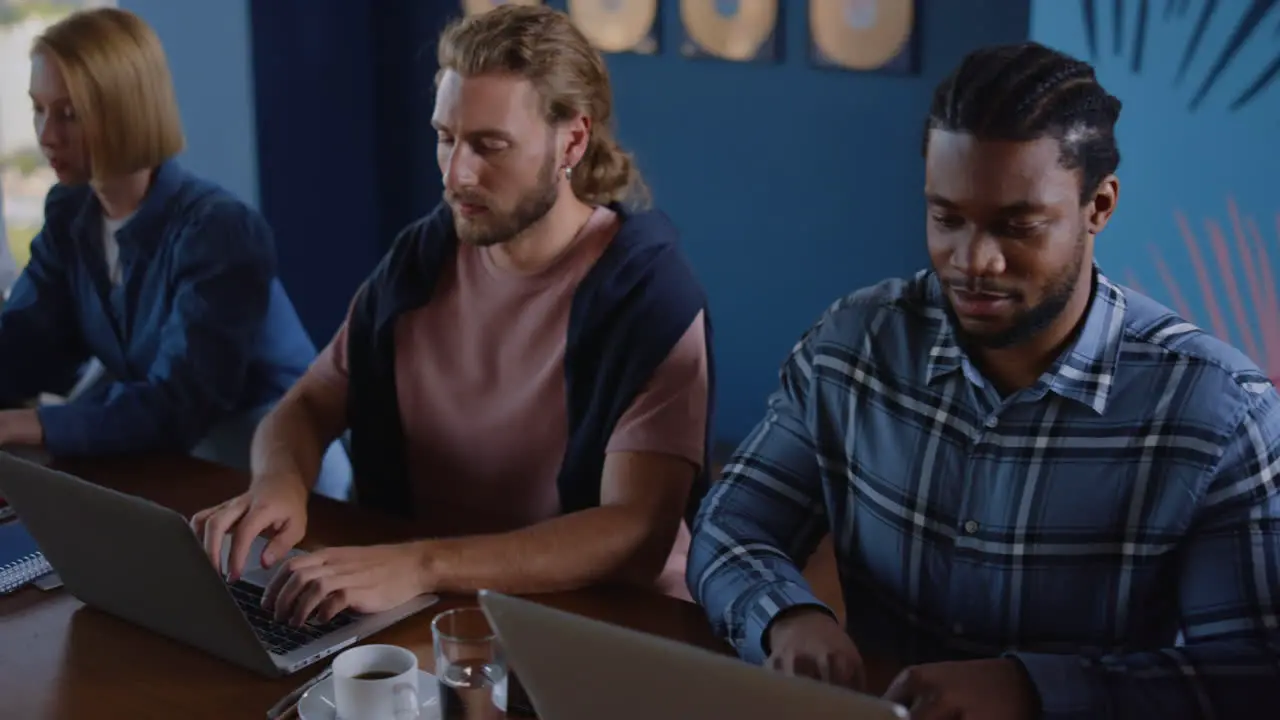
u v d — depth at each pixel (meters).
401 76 4.00
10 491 1.50
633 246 1.87
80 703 1.38
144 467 2.07
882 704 0.93
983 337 1.30
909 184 3.42
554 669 1.11
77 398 2.41
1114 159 1.26
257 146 3.67
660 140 3.79
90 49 2.15
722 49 3.60
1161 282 2.67
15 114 3.51
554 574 1.64
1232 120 2.52
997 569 1.41
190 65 3.69
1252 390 1.32
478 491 1.98
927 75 3.33
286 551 1.72
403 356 2.02
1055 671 1.23
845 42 3.41
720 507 1.57
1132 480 1.35
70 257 2.40
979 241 1.24
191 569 1.37
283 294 2.46
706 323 1.88
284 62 3.70
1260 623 1.27
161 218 2.28
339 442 2.45
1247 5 2.46
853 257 3.56
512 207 1.83
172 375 2.17
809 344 1.58
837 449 1.54
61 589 1.64
